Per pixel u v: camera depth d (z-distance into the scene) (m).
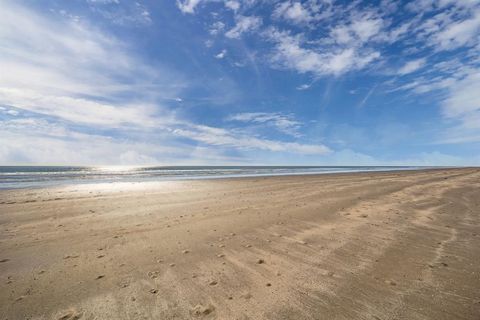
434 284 3.17
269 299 2.83
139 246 4.55
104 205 8.38
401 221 6.39
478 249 4.40
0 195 10.16
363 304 2.73
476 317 2.51
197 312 2.58
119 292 2.96
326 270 3.58
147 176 26.95
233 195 11.12
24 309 2.61
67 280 3.25
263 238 5.05
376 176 24.55
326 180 19.55
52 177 24.19
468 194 10.98
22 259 3.91
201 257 4.06
